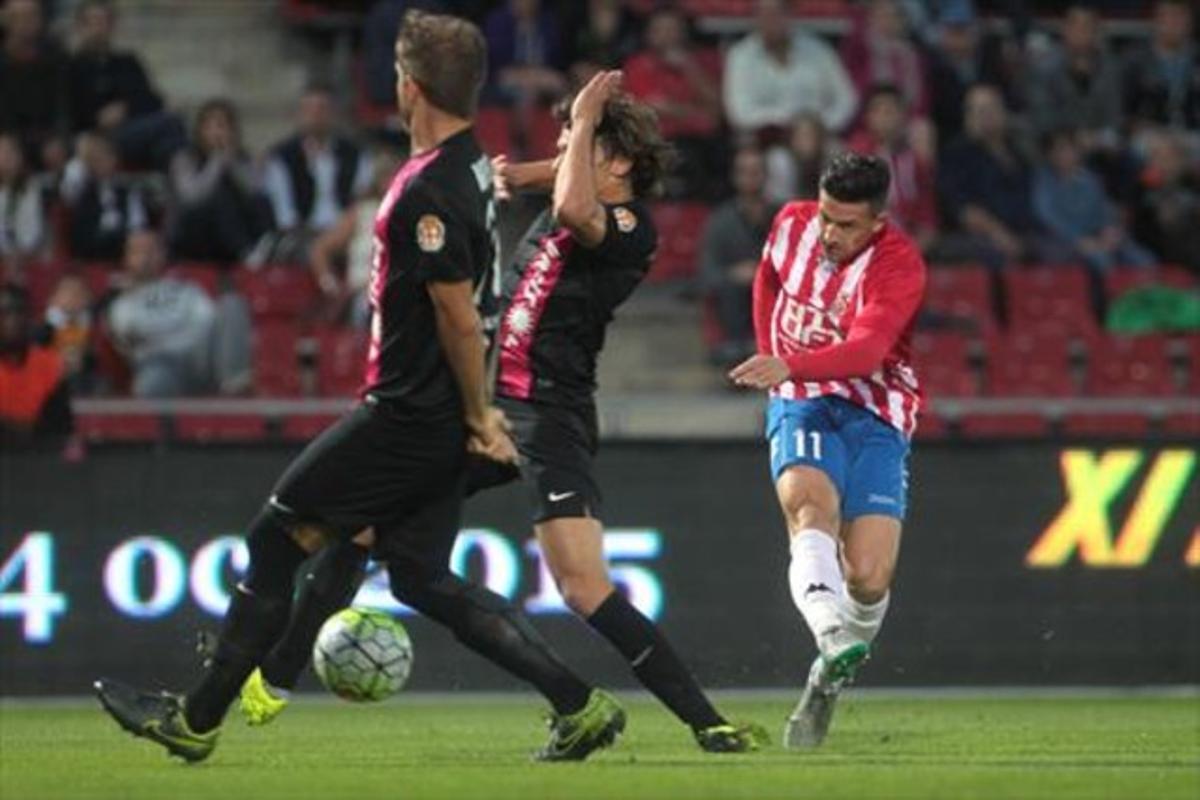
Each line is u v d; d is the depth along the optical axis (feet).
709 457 178.70
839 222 111.86
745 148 216.74
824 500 113.09
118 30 261.44
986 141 236.63
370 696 104.94
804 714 115.03
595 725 102.22
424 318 96.43
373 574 173.47
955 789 90.02
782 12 238.89
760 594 178.40
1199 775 97.30
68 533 174.50
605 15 239.91
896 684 179.22
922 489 180.04
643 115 107.14
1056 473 180.86
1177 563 181.57
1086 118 254.06
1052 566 180.65
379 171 216.33
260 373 209.26
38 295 217.56
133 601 174.81
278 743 126.41
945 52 253.44
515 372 107.55
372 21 244.42
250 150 255.29
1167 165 245.24
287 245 224.74
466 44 96.22
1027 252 232.94
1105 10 277.64
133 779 96.68
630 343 225.15
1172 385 219.61
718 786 90.63
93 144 225.56
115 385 209.87
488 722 148.05
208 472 175.63
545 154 232.73
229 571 175.42
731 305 213.25
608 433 187.21
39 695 173.68
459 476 99.25
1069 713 154.61
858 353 108.78
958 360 215.51
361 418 97.66
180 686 174.50
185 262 223.71
